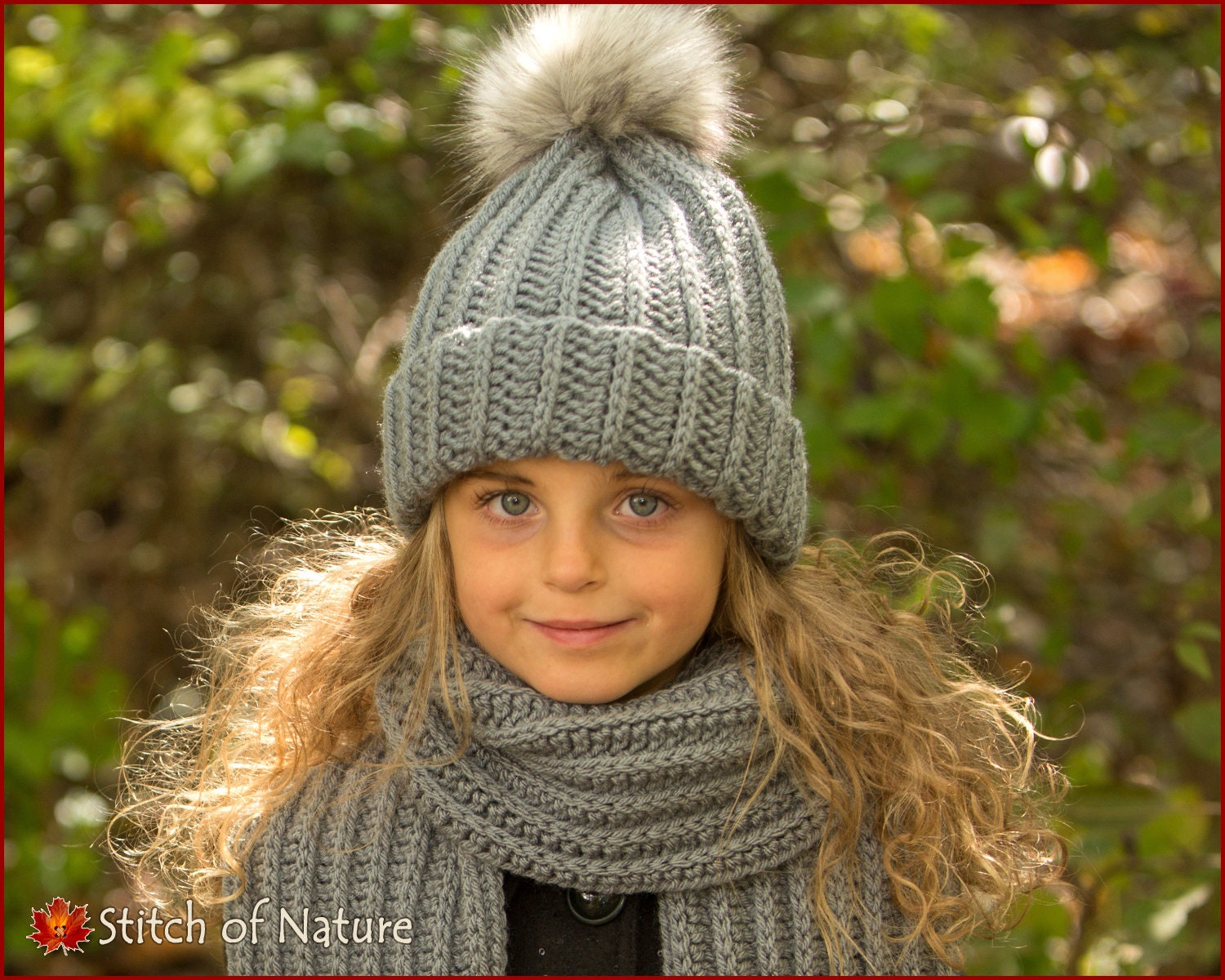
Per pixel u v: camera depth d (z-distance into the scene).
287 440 3.16
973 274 2.35
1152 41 2.88
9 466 3.53
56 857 2.74
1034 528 3.22
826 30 2.87
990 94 2.74
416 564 1.59
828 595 1.72
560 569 1.32
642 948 1.49
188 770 1.88
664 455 1.32
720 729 1.44
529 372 1.31
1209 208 2.78
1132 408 3.15
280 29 2.85
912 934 1.49
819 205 2.31
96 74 2.44
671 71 1.51
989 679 2.21
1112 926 2.15
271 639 1.83
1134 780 2.65
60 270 3.32
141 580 3.52
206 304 3.43
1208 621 2.61
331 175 3.11
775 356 1.48
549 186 1.45
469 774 1.44
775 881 1.49
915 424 2.40
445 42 2.54
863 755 1.60
